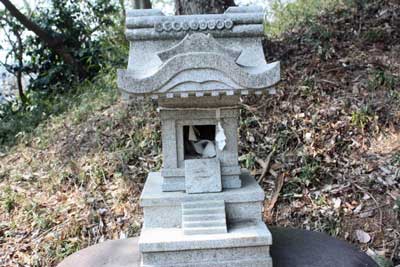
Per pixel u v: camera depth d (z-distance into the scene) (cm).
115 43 621
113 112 451
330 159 347
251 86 183
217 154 214
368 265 215
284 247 225
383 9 504
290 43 473
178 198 207
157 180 234
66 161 409
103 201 356
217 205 206
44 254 320
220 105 207
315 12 548
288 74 421
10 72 654
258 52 196
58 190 379
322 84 404
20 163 438
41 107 571
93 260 223
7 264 316
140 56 195
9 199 371
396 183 321
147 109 431
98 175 379
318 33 477
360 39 461
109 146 409
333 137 361
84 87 572
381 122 368
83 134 436
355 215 310
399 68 412
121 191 361
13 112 609
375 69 412
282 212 325
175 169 213
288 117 383
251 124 385
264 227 205
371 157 345
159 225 210
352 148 355
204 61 181
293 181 338
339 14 517
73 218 342
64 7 636
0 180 414
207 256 200
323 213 315
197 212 205
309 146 358
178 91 184
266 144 369
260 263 200
